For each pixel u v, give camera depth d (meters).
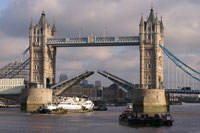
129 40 156.00
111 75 158.38
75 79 163.25
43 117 123.19
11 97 191.88
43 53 163.00
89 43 158.38
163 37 164.62
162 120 102.75
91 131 88.88
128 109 144.88
